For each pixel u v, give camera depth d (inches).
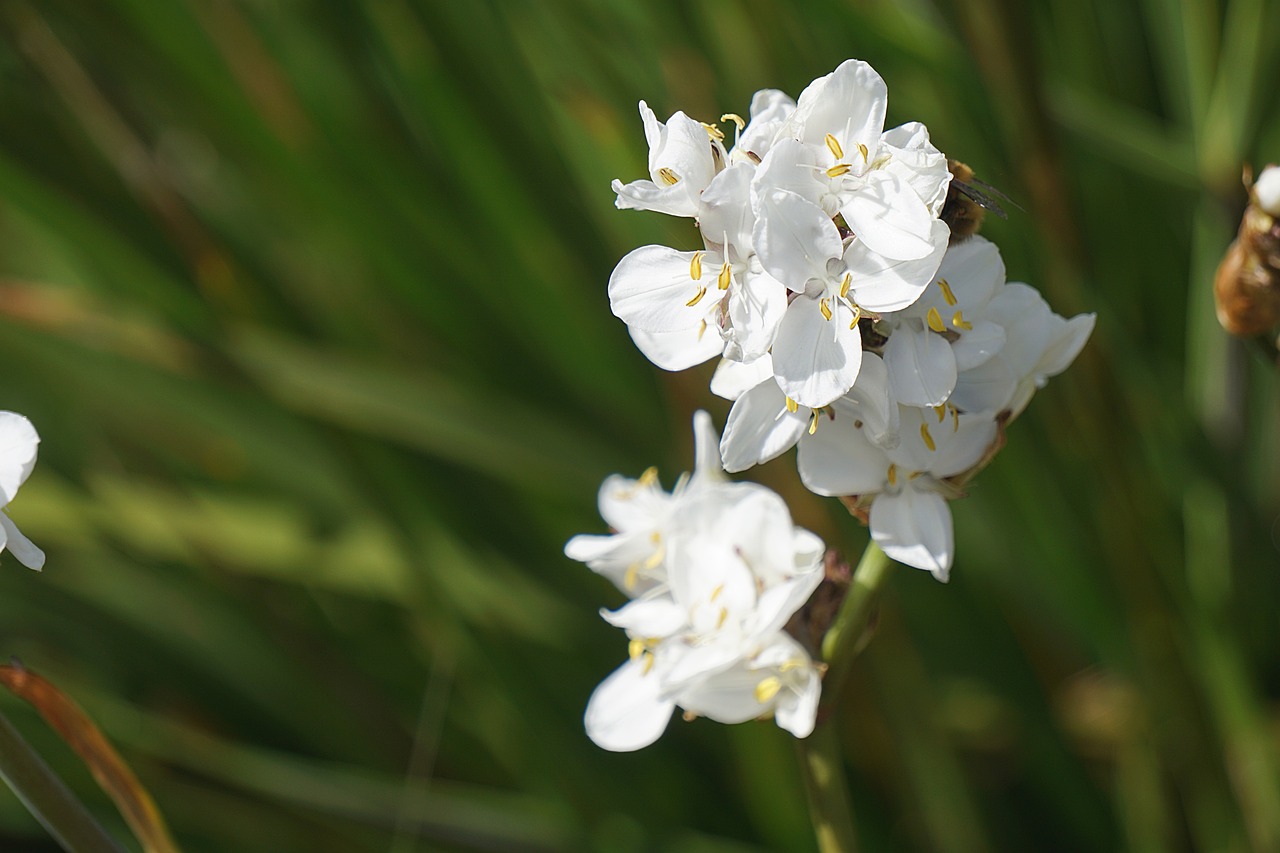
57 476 29.5
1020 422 25.6
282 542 28.0
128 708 26.5
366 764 28.5
